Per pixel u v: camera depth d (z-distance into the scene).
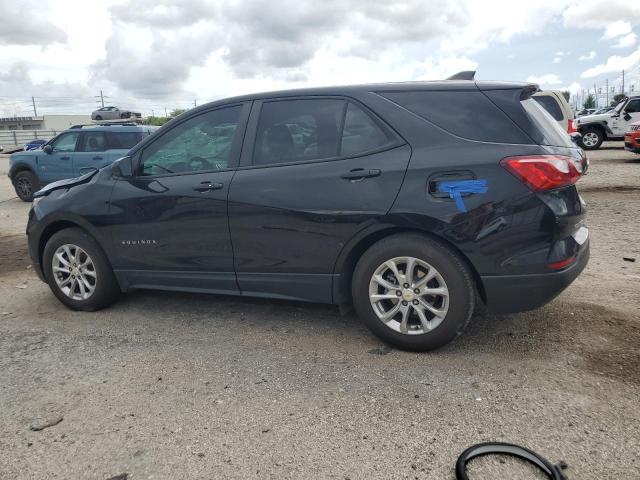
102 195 4.49
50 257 4.77
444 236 3.32
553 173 3.18
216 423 2.87
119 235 4.43
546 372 3.27
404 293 3.51
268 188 3.80
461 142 3.37
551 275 3.22
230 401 3.09
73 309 4.83
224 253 4.04
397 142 3.51
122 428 2.86
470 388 3.12
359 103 3.68
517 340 3.73
